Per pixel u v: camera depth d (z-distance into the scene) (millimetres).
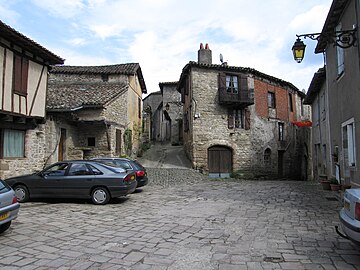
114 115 18891
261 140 23812
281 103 26469
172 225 6938
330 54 11711
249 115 23078
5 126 11172
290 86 27578
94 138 18219
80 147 17828
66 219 7539
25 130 12391
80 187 9773
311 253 4980
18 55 11438
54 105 15430
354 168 8992
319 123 17125
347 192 4840
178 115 32344
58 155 15969
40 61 12773
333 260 4648
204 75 21750
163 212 8492
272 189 13875
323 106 15477
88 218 7680
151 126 37781
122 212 8484
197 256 4848
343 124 10070
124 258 4754
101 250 5141
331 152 12359
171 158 23938
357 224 4227
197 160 21109
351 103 9086
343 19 9406
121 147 20250
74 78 22688
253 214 8172
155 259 4715
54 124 15320
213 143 21547
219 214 8195
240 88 22188
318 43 12188
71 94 18422
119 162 12953
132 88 23375
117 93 19250
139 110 26406
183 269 4316
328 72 12219
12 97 11047
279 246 5367
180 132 32031
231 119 22234
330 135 12484
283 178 26062
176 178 17203
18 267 4379
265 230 6480
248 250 5148
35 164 12914
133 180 10273
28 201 10203
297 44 8289
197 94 21469
